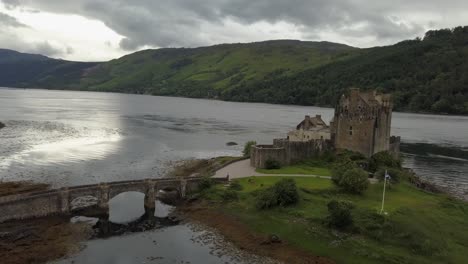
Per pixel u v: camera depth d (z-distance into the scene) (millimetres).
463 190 99250
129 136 166375
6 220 63531
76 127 186125
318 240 60469
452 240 61031
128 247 59250
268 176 87500
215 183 82875
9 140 143125
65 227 64938
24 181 90812
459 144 168250
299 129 119812
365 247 57812
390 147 116750
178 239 62500
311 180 83812
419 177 107875
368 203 72250
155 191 76375
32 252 55844
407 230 60531
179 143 154375
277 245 60188
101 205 71875
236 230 65312
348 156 101875
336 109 109000
